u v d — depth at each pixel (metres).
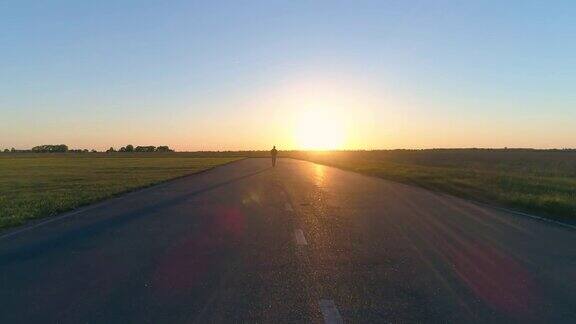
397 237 11.95
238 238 11.77
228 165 66.75
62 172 48.94
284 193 24.27
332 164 67.75
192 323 5.98
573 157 92.94
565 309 6.59
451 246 10.86
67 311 6.46
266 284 7.70
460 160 79.69
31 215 16.33
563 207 17.11
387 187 28.30
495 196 21.89
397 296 7.10
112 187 28.44
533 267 8.97
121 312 6.41
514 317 6.27
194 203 19.80
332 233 12.48
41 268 8.85
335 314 6.31
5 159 102.25
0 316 6.29
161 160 93.75
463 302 6.86
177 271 8.55
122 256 9.80
